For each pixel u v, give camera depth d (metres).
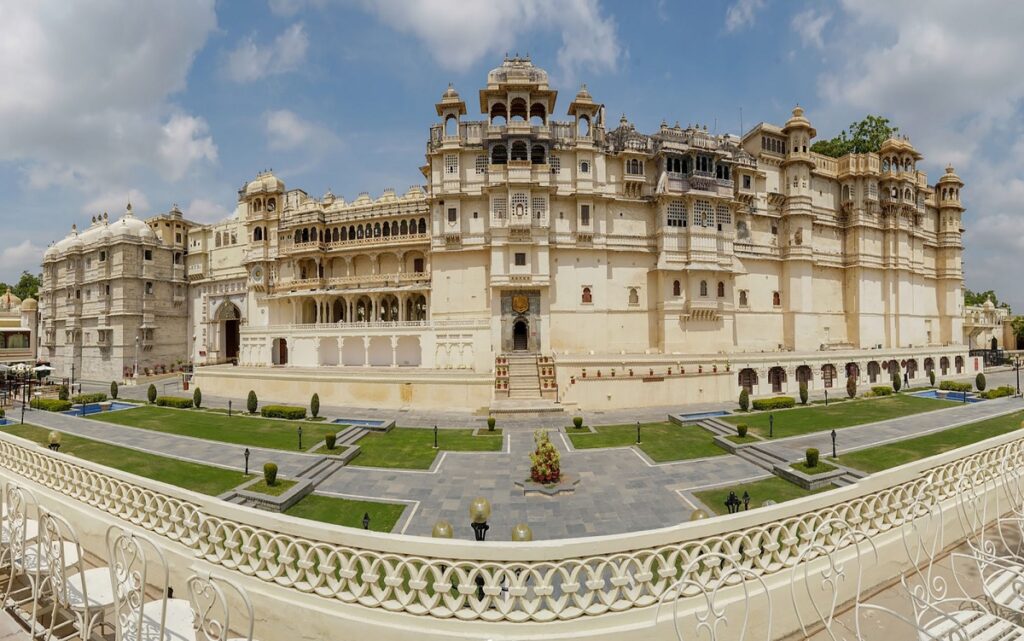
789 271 60.75
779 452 26.84
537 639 5.98
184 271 77.25
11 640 6.65
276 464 23.28
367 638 6.37
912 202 67.50
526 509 19.89
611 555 6.48
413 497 21.27
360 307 60.72
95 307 73.19
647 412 41.16
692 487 22.33
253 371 48.91
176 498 8.34
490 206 50.69
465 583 6.32
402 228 59.22
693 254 54.03
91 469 10.02
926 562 8.99
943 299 75.31
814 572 7.48
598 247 53.59
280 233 63.97
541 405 40.06
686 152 54.41
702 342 54.91
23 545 7.16
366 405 43.56
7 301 92.88
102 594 6.86
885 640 6.80
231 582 5.23
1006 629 6.31
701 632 6.48
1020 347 92.88
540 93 52.31
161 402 44.12
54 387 55.41
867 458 25.42
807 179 61.34
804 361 50.59
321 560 6.85
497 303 50.56
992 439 10.91
